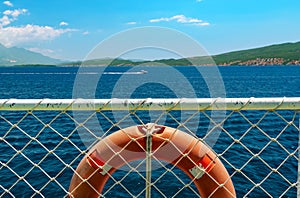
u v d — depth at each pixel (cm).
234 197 221
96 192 221
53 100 184
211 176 217
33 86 4553
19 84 5028
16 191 625
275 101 181
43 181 665
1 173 702
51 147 877
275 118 1255
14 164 752
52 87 4328
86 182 218
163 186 638
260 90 3669
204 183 220
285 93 3300
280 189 633
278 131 1074
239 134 1036
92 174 214
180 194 612
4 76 8119
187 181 655
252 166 750
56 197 605
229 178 219
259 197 604
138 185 641
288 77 6594
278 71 9794
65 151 832
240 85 4450
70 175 689
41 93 3475
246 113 1351
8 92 3653
